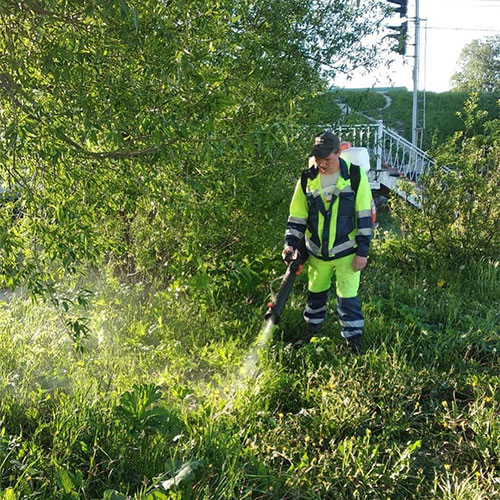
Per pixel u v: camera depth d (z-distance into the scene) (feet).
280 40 19.04
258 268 18.88
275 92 17.71
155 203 10.82
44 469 9.55
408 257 22.97
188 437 10.46
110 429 10.48
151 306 16.84
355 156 19.39
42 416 11.31
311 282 15.12
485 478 10.08
